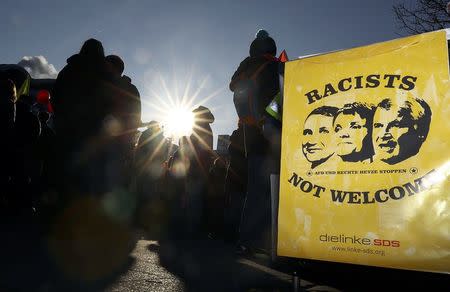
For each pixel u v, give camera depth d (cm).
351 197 225
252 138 389
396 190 217
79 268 308
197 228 643
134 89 534
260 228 383
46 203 511
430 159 213
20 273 283
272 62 393
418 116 217
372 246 219
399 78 224
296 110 243
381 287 285
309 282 298
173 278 299
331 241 226
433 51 219
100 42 520
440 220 209
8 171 609
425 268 210
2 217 616
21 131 613
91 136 495
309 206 232
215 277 312
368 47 233
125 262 344
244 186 532
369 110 227
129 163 619
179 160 672
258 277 319
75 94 494
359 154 226
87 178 492
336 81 236
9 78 612
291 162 239
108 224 526
